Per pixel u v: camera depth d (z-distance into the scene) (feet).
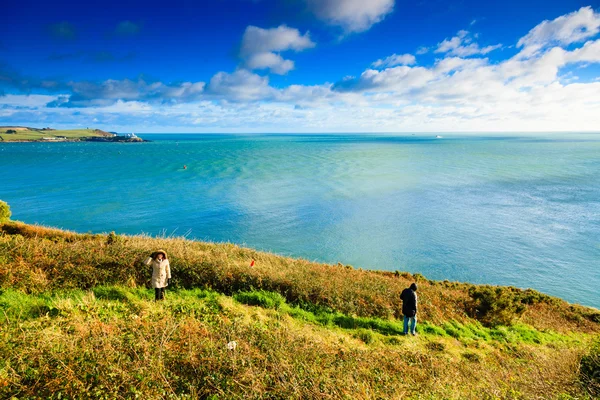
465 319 49.08
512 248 132.98
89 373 17.87
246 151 599.57
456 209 188.55
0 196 203.21
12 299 29.60
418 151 628.69
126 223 150.71
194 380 19.30
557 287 105.50
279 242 132.46
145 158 453.17
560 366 27.61
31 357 18.52
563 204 202.28
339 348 28.89
